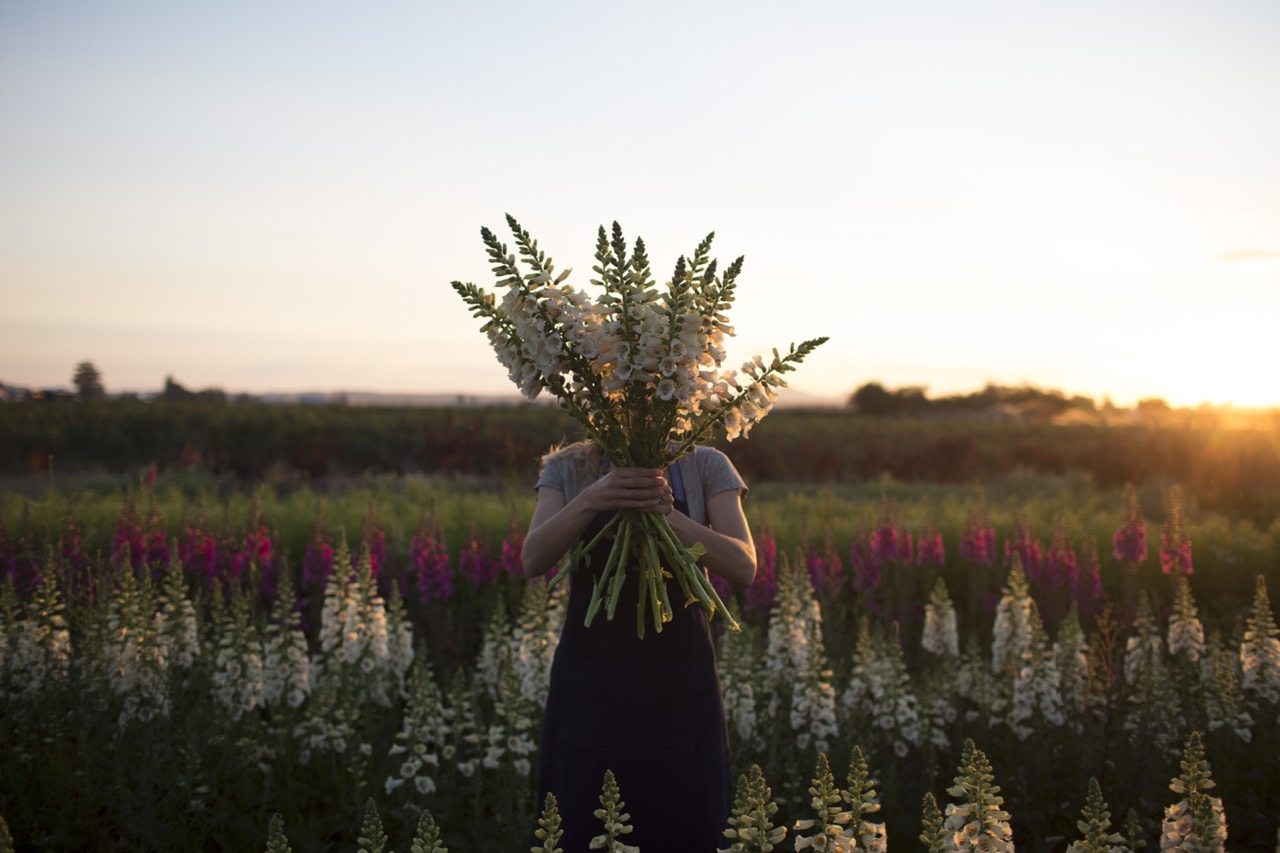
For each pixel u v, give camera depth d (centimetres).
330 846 457
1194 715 507
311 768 515
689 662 315
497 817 458
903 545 910
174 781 442
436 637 761
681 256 288
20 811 442
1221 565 945
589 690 312
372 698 586
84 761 449
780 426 3603
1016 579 657
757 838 278
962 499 1838
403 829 448
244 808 471
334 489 2148
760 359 311
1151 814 455
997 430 3575
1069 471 2559
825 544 902
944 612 703
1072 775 504
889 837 467
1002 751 538
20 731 464
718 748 318
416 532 977
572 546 322
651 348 291
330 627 610
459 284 300
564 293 296
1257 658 556
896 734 538
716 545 308
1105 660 551
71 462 2603
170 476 1883
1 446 2525
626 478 296
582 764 310
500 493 1880
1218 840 305
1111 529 1075
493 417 3356
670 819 306
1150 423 3506
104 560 734
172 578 579
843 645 711
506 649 592
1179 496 922
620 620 314
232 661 541
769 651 608
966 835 289
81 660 520
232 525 954
